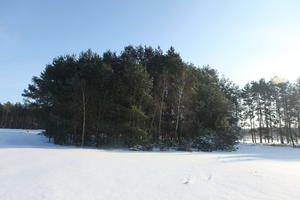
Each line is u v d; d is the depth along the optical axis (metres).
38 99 28.56
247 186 6.66
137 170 9.12
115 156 14.62
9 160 10.34
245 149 27.77
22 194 5.26
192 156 16.56
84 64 23.64
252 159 15.01
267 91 44.28
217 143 24.78
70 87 22.38
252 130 46.88
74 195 5.29
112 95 23.08
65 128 23.23
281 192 5.98
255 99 45.88
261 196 5.59
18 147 17.14
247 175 8.55
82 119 23.94
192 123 26.98
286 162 13.54
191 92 27.89
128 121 22.53
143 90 23.09
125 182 6.83
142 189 6.05
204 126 27.36
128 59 24.28
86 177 7.33
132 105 22.47
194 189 6.20
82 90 22.69
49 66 25.58
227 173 8.96
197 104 28.31
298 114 40.09
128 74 22.55
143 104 24.12
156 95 26.81
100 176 7.58
